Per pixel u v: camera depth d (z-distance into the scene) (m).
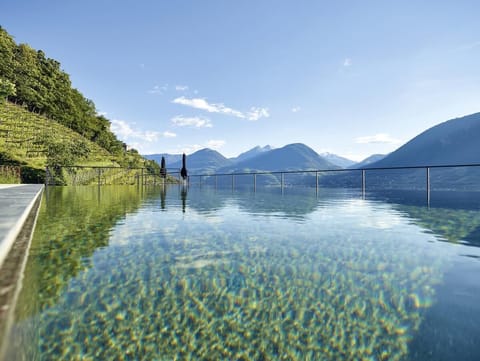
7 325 0.83
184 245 2.75
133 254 2.41
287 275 1.99
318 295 1.69
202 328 1.35
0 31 37.97
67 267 2.07
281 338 1.30
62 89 45.19
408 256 2.44
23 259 1.32
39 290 1.66
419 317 1.45
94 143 37.62
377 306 1.56
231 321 1.42
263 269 2.10
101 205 6.27
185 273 1.99
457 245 2.82
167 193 11.77
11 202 3.05
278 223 4.08
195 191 13.84
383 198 9.60
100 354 1.15
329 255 2.46
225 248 2.66
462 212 5.52
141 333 1.30
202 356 1.16
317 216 4.85
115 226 3.71
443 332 1.32
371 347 1.23
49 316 1.40
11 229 1.50
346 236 3.21
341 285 1.83
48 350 1.16
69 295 1.62
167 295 1.66
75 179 16.62
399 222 4.23
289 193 12.67
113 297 1.61
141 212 5.21
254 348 1.23
